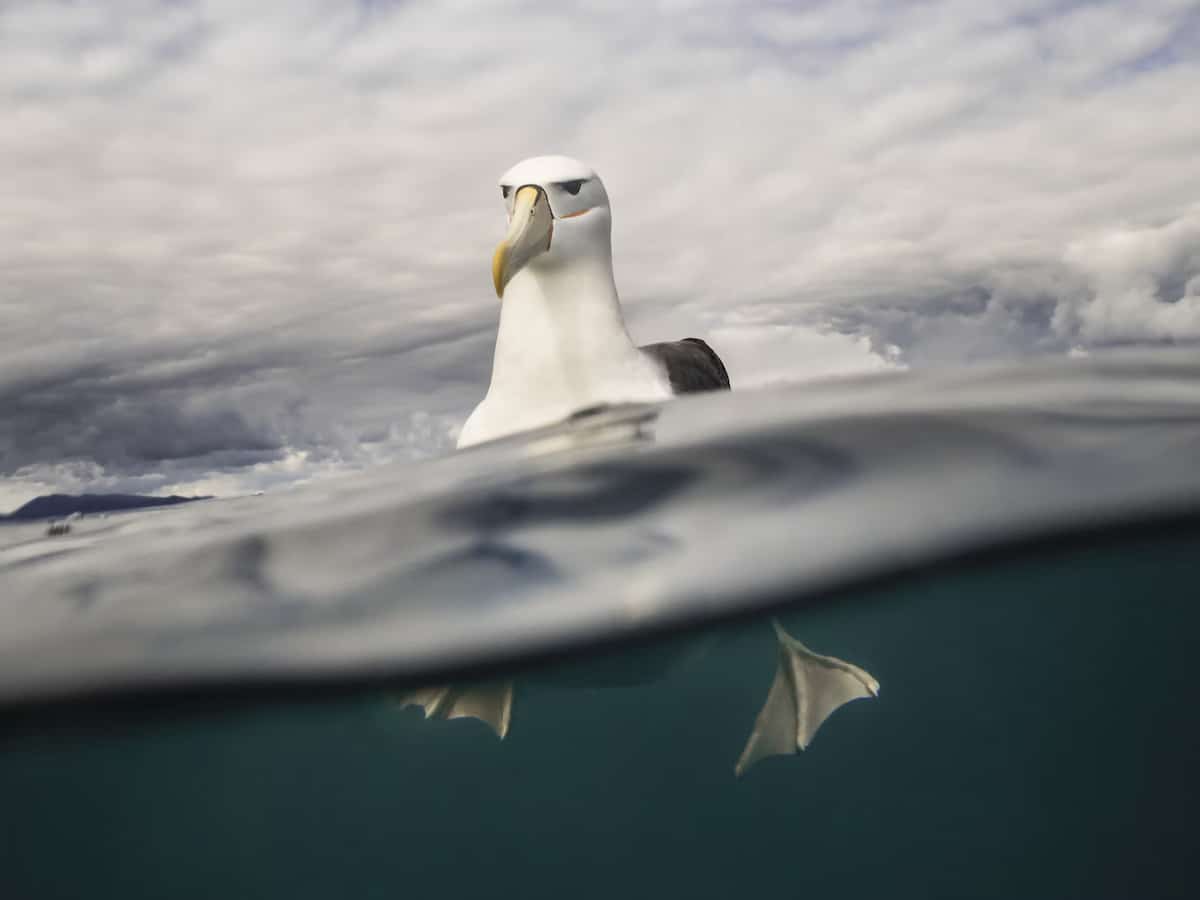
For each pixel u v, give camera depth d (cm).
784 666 122
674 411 110
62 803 189
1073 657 363
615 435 102
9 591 88
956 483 81
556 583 77
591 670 89
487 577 78
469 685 87
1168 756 625
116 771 141
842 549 79
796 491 82
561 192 125
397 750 218
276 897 457
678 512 82
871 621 122
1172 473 80
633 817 601
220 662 74
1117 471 81
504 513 86
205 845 438
